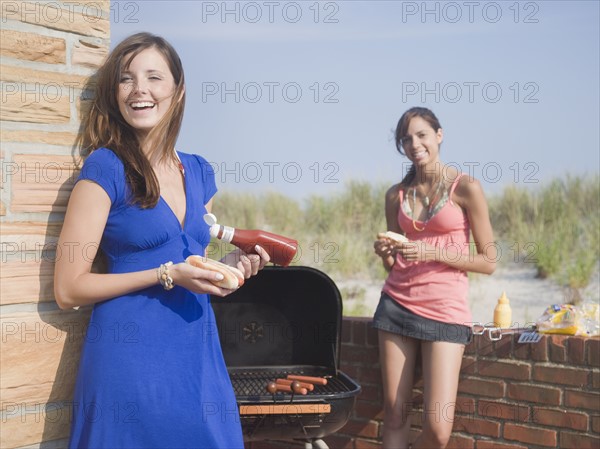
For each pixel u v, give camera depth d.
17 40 2.11
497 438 3.82
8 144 2.11
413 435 3.95
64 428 2.24
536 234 13.23
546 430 3.70
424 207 3.78
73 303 2.14
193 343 2.23
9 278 2.12
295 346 3.76
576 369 3.62
